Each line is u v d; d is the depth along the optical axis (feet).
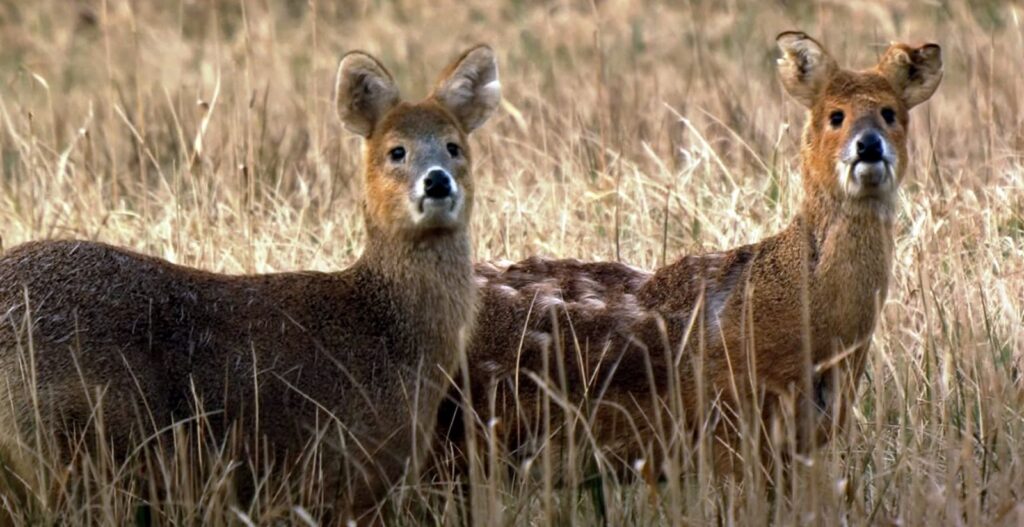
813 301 37.81
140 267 35.42
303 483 34.76
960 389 39.86
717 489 36.22
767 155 60.85
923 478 36.55
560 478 38.27
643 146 61.05
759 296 38.27
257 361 35.60
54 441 33.71
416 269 36.99
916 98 39.88
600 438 38.60
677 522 33.42
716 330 38.27
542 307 39.34
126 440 34.24
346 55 38.40
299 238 51.96
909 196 51.90
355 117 38.52
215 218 53.21
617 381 38.55
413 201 36.63
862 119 38.11
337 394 35.96
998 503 34.42
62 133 70.13
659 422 36.27
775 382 37.63
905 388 39.50
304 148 64.34
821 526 34.09
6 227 54.44
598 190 53.83
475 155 63.82
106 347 34.24
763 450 37.58
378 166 37.55
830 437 37.55
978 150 59.93
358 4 97.35
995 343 41.86
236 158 56.13
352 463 35.63
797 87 39.78
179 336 35.19
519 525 35.63
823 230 38.14
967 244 48.32
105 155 65.10
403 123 37.70
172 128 68.33
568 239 50.06
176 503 33.91
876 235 37.86
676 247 49.37
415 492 36.68
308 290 36.70
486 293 39.83
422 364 36.96
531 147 58.59
